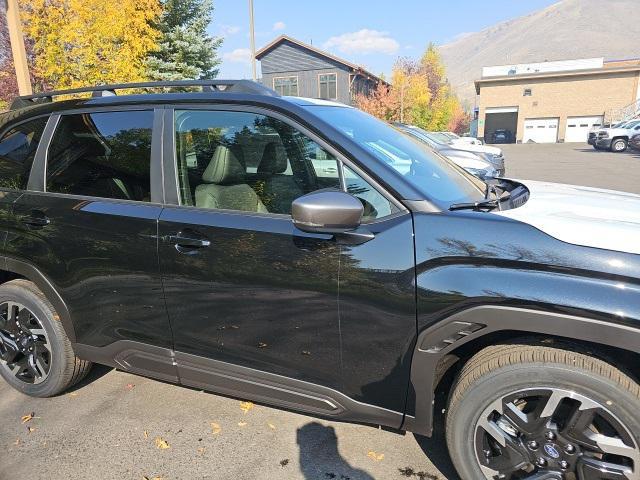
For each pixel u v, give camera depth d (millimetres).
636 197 2645
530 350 1887
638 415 1748
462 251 1921
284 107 2346
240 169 2453
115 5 12273
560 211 2176
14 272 2883
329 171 2246
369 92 42188
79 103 2781
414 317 1980
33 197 2785
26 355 3045
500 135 46219
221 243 2287
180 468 2439
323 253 2105
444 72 62156
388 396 2131
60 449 2596
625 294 1702
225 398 3041
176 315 2461
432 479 2332
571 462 1897
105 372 3414
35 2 12000
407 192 2080
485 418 1991
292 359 2268
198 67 20234
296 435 2676
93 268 2604
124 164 2611
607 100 42688
